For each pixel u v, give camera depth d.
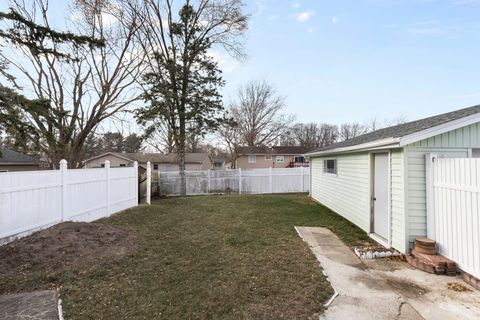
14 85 6.99
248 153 33.56
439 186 4.61
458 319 3.01
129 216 8.45
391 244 5.48
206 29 15.62
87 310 3.08
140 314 3.01
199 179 16.75
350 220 7.91
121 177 9.55
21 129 5.41
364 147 6.13
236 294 3.47
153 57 15.26
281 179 17.56
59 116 6.35
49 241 4.96
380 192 6.19
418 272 4.35
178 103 14.87
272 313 3.06
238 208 10.03
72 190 6.81
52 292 3.52
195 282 3.82
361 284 3.89
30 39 6.46
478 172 3.79
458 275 4.19
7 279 3.83
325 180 10.82
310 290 3.62
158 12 15.19
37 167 18.83
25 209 5.37
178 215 8.74
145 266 4.42
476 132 5.01
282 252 5.12
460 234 4.13
